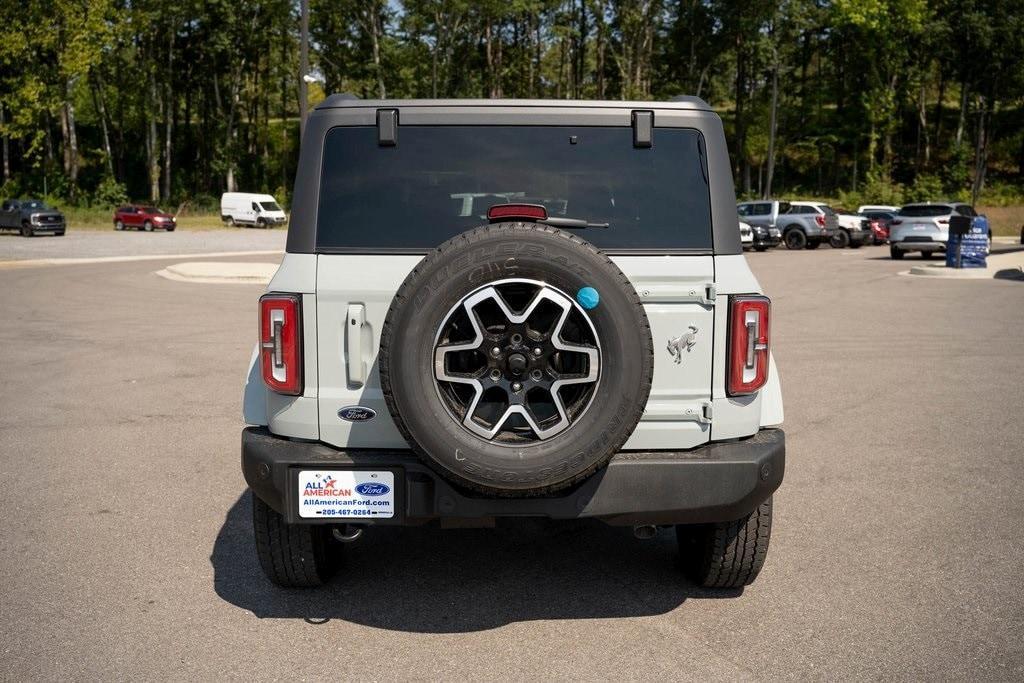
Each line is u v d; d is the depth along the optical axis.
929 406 8.52
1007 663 3.52
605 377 3.30
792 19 71.00
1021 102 78.81
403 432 3.32
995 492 5.86
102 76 73.44
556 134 3.88
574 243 3.31
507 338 3.30
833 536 5.06
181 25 72.38
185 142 89.31
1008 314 15.55
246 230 55.09
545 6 72.88
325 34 72.38
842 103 78.69
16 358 11.05
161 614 4.02
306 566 4.17
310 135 3.86
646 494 3.57
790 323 14.50
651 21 72.62
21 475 6.24
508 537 5.16
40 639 3.74
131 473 6.31
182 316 15.11
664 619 3.99
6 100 62.19
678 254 3.76
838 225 38.97
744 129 80.44
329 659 3.59
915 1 66.75
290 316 3.67
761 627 3.89
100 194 66.31
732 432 3.76
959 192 72.12
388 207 3.81
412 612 4.08
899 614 4.01
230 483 6.09
